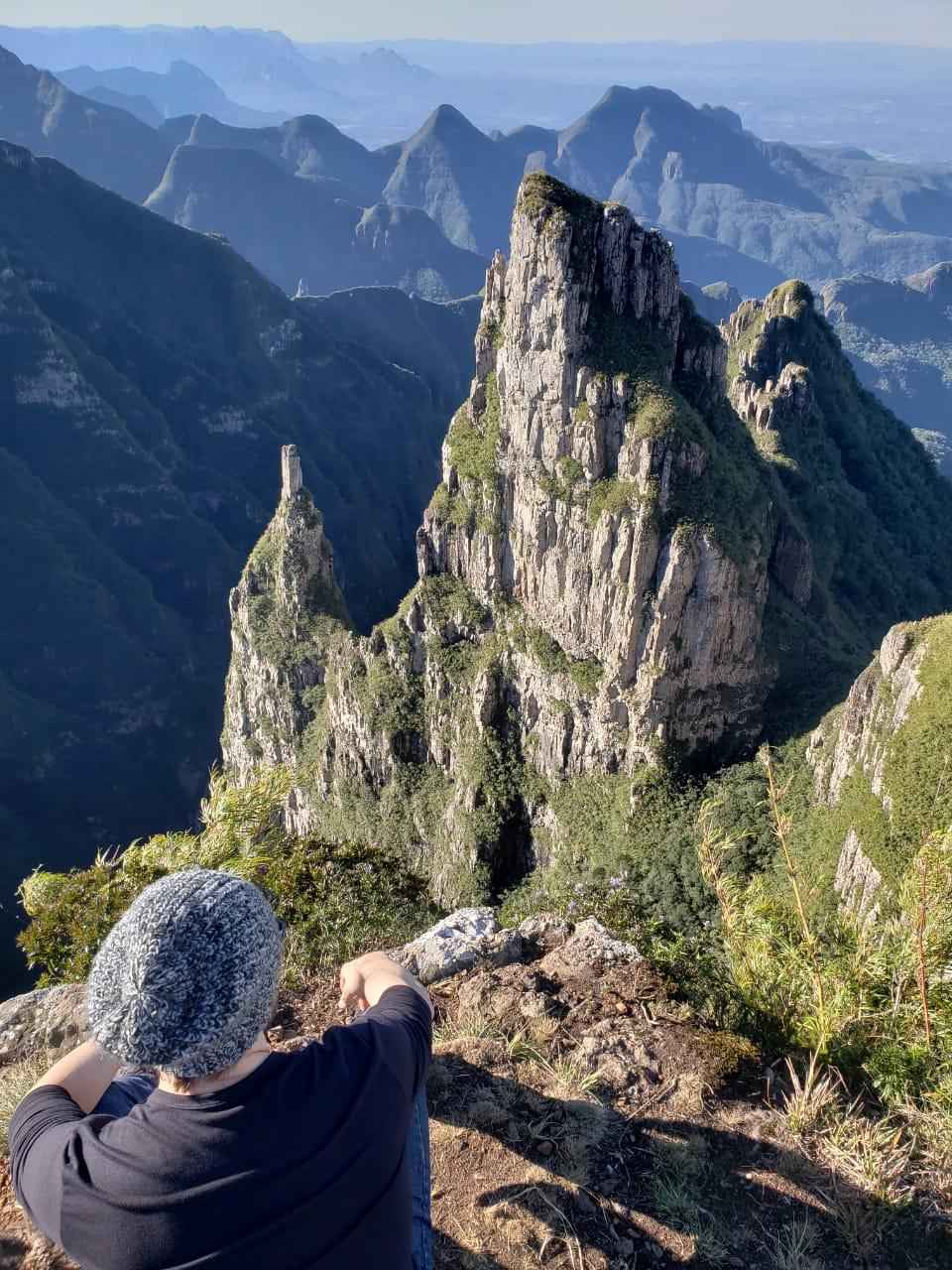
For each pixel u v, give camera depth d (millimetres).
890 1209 5242
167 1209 2635
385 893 13922
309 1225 2744
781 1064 6812
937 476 171875
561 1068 6414
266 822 13344
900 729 48875
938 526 162250
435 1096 6188
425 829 91562
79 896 12367
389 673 92812
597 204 70812
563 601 76250
